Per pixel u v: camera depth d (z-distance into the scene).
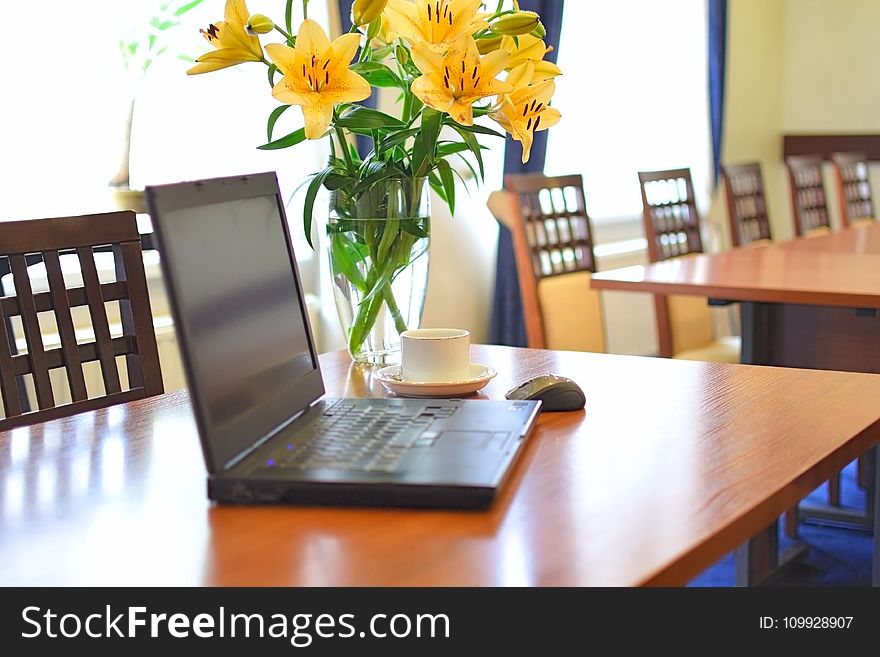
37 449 1.14
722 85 5.37
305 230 1.46
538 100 1.37
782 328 2.60
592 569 0.78
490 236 4.04
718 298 2.48
